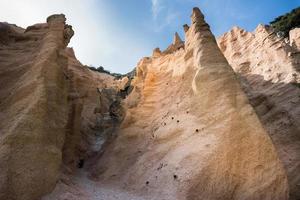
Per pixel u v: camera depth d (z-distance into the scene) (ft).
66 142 67.87
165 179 52.26
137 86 94.02
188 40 81.61
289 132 79.77
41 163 44.62
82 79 114.21
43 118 48.98
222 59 65.46
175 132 61.52
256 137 48.88
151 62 106.63
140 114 79.92
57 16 79.71
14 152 42.24
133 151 68.59
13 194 38.91
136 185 56.39
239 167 46.55
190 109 62.80
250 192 43.86
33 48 74.54
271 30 117.70
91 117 104.06
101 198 48.98
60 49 69.87
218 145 50.14
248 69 112.37
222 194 44.68
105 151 78.02
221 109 55.88
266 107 91.66
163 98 79.82
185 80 73.00
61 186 47.03
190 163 51.03
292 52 101.24
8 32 79.41
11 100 53.83
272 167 45.44
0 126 48.01
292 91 89.40
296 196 64.34
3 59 68.54
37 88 52.60
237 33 135.33
